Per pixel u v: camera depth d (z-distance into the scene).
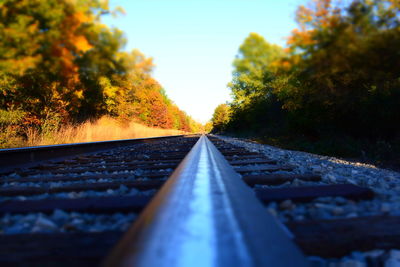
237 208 1.25
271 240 0.95
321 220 1.33
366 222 1.30
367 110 8.55
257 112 20.75
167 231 0.96
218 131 76.50
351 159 8.23
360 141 9.66
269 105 18.62
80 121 14.47
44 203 1.83
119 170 3.85
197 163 2.88
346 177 3.05
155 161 4.71
